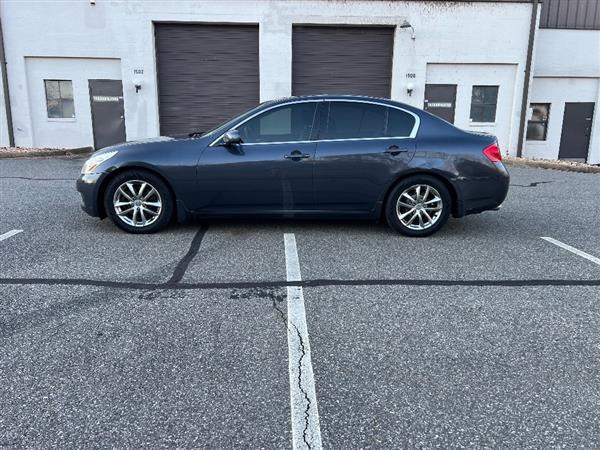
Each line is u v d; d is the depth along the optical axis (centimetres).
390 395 248
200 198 517
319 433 220
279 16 1374
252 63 1420
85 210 527
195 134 579
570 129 1650
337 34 1416
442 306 353
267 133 516
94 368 268
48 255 452
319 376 264
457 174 516
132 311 337
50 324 316
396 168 514
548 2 1552
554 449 212
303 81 1439
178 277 402
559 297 373
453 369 272
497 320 332
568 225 605
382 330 315
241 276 407
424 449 211
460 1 1391
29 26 1345
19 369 265
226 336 305
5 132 1409
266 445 212
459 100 1470
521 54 1435
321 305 352
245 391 250
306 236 531
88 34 1359
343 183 516
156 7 1351
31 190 776
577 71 1606
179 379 259
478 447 213
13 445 210
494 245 509
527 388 255
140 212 523
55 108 1418
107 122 1430
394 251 482
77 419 227
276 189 514
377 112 523
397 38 1405
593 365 278
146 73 1385
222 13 1366
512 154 1501
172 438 216
